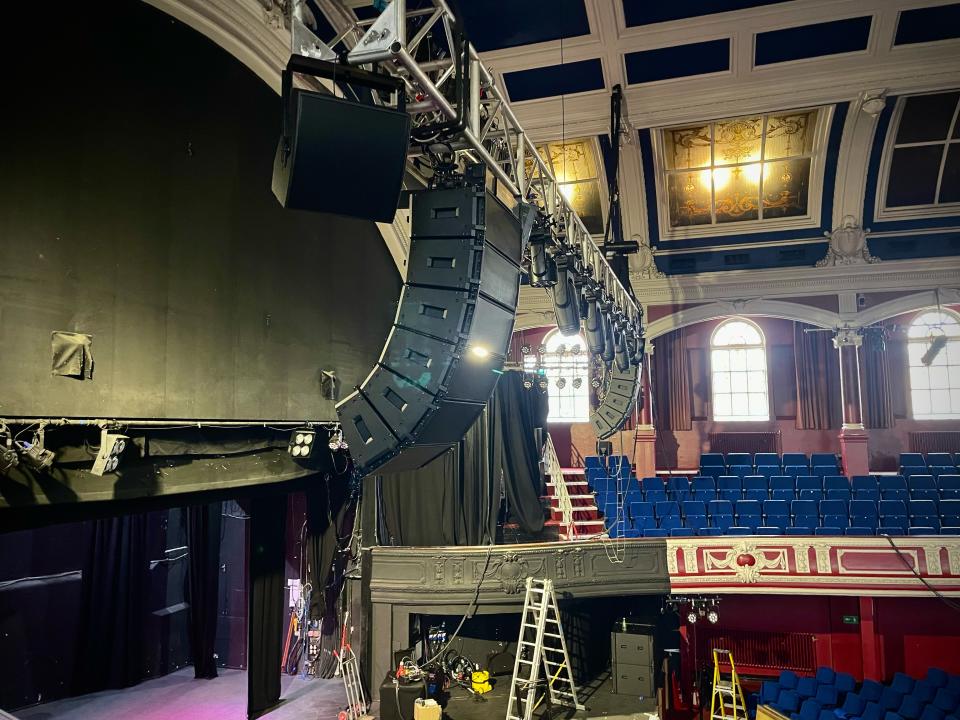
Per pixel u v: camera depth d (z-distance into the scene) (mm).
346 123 3529
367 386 4469
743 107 12195
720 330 16531
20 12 4484
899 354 15633
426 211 4504
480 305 4438
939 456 14805
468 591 11273
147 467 5457
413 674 10641
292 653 13500
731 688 12344
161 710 11625
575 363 16359
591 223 15461
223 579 14289
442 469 11734
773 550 12242
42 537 11953
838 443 15594
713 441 16219
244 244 6633
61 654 12055
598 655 13219
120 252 5254
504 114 5848
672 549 12305
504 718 10867
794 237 14891
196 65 6074
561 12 10461
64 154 4820
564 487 13688
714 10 10547
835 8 10516
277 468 7047
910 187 14094
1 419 4293
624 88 12062
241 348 6547
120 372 5215
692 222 15234
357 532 11672
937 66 11406
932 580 11773
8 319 4395
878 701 11375
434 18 4398
